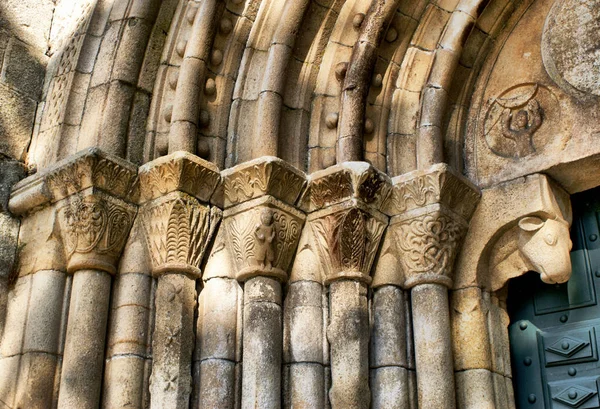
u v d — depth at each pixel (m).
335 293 5.02
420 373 4.89
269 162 4.97
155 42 5.56
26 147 5.79
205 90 5.36
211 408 4.71
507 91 5.48
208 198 5.17
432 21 5.54
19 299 5.25
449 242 5.12
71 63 5.74
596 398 4.83
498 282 5.23
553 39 5.34
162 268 5.00
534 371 5.13
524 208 5.10
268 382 4.74
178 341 4.82
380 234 5.18
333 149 5.32
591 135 4.98
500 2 5.50
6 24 6.00
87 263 5.04
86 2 6.04
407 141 5.42
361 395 4.73
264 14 5.55
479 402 4.87
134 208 5.21
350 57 5.39
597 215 5.23
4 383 5.01
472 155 5.48
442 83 5.36
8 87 5.83
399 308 5.07
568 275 4.96
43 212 5.39
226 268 5.10
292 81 5.43
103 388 4.85
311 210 5.23
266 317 4.89
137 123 5.39
